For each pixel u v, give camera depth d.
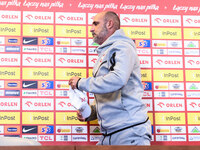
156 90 3.13
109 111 2.24
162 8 3.23
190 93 3.15
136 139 2.15
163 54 3.18
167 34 3.21
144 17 3.21
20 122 2.99
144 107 2.31
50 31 3.12
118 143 2.18
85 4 3.18
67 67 3.09
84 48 3.13
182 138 3.09
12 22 3.08
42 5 3.14
